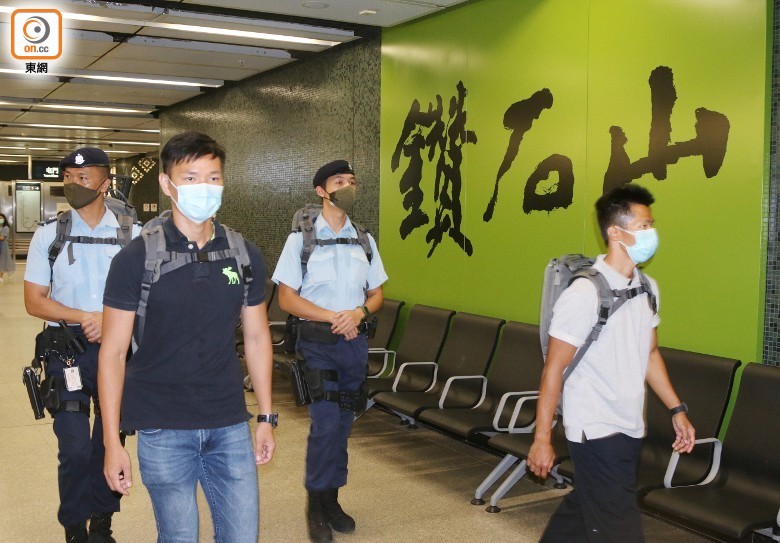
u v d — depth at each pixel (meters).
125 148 19.61
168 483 2.37
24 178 27.92
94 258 3.65
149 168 21.88
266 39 7.38
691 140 4.18
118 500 3.67
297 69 8.51
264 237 9.48
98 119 13.88
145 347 2.38
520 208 5.40
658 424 3.98
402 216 6.71
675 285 4.29
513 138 5.46
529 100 5.31
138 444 2.41
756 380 3.64
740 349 3.96
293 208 8.70
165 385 2.38
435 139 6.27
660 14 4.36
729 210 4.00
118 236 3.68
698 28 4.14
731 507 3.29
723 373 3.80
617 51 4.64
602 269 2.76
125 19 6.66
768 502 3.42
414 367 5.86
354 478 4.91
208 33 7.18
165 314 2.35
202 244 2.46
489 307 5.70
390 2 5.93
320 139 8.07
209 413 2.40
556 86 5.09
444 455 5.42
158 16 6.54
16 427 5.98
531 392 4.48
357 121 7.39
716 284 4.07
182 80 9.89
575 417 2.70
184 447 2.39
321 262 3.99
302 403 3.88
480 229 5.78
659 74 4.37
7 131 15.86
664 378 2.98
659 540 3.94
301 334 3.94
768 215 3.85
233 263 2.46
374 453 5.46
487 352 5.25
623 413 2.68
